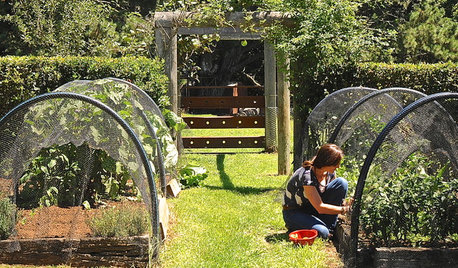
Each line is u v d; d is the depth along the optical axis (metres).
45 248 5.18
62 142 5.46
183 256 5.34
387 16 20.03
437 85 8.76
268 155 13.55
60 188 6.04
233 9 9.62
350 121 6.77
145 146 6.50
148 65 8.81
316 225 5.82
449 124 5.23
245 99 14.74
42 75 8.71
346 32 8.98
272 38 9.39
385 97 6.62
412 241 5.20
